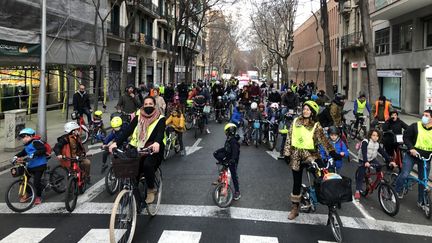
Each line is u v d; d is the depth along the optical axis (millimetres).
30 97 19469
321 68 57812
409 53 25656
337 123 11594
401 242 5875
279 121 13734
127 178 5551
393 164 7930
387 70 29188
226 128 7492
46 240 5699
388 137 8750
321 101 15539
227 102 23562
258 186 8727
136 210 6051
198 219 6602
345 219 6840
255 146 14023
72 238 5773
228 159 7367
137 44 39031
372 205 7656
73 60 22141
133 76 41031
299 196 6668
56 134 15258
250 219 6648
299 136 6422
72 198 7027
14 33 16297
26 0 17266
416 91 26062
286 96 15211
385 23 29969
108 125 18672
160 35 50812
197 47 77438
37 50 17938
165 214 6816
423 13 23719
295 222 6559
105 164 9820
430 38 23594
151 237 5820
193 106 18344
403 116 24844
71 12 21812
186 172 9977
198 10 40312
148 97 6188
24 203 7016
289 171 10219
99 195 7906
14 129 11797
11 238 5773
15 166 7035
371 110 14734
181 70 56875
